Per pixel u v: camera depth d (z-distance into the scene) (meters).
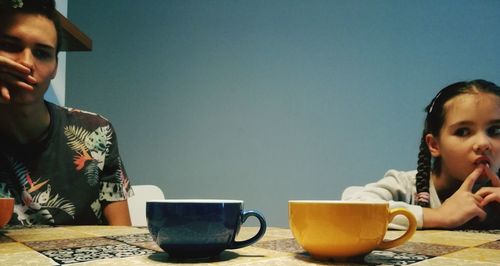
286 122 2.36
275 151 2.36
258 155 2.36
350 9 2.33
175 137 2.41
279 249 0.54
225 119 2.39
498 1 2.22
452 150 1.11
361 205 0.44
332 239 0.44
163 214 0.45
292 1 2.38
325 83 2.34
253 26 2.40
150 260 0.46
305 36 2.36
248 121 2.38
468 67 2.23
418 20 2.27
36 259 0.46
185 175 2.39
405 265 0.44
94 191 1.25
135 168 2.41
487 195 0.94
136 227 0.85
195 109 2.41
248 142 2.38
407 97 2.27
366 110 2.30
